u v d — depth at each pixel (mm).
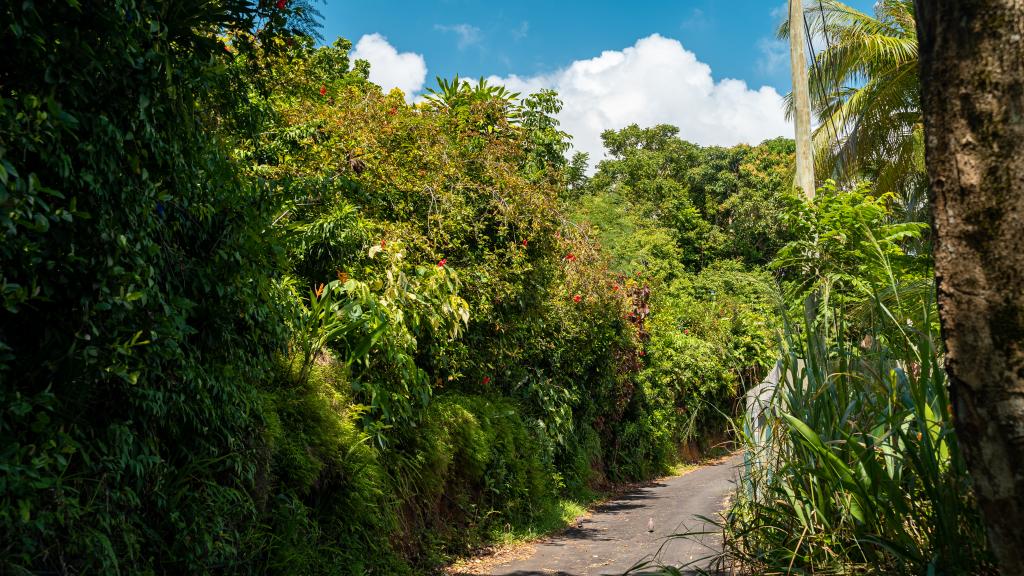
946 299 1943
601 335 15266
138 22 3502
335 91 11109
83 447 3531
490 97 12617
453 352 9703
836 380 4180
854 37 14344
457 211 9898
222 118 5160
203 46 4223
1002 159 1832
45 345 3248
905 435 3367
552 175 12148
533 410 12750
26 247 2957
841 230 8922
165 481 4219
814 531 3797
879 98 14586
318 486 6145
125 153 3613
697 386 21875
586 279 13641
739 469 5168
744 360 22297
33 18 2961
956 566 3000
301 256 7641
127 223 3672
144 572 3799
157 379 4055
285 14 4488
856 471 3682
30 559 3004
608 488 15664
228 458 4773
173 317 4031
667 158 39281
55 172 3238
